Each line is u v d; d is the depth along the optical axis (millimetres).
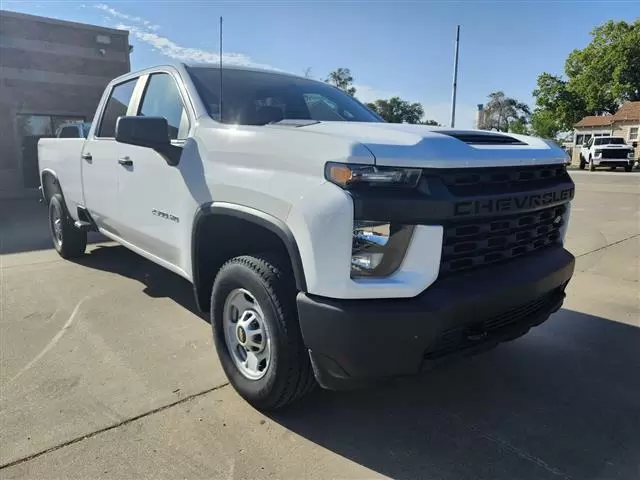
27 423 2672
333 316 2223
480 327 2477
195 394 2994
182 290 4891
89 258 6145
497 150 2525
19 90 14516
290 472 2350
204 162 3041
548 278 2715
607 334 4008
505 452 2523
